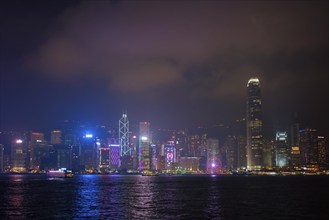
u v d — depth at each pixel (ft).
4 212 341.62
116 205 396.98
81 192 586.86
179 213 335.67
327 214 331.98
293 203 417.69
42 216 317.83
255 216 319.47
